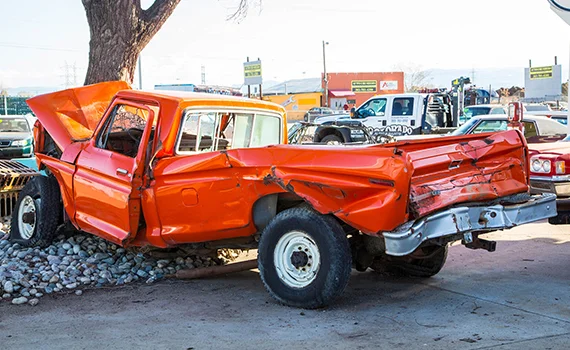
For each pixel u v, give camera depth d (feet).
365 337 15.87
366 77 258.57
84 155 23.27
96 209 22.63
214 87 151.12
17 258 23.70
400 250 16.80
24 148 61.77
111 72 33.45
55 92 25.53
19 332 16.66
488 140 19.99
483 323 16.84
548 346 14.84
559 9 41.04
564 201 22.25
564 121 57.26
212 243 21.45
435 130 67.05
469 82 76.69
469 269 23.54
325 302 17.89
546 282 21.26
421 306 18.71
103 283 21.67
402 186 16.52
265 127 24.63
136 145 22.99
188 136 21.49
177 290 20.92
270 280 18.76
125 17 33.24
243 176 18.98
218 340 15.81
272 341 15.67
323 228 17.62
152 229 21.16
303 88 431.43
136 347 15.37
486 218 18.39
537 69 228.63
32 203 25.43
